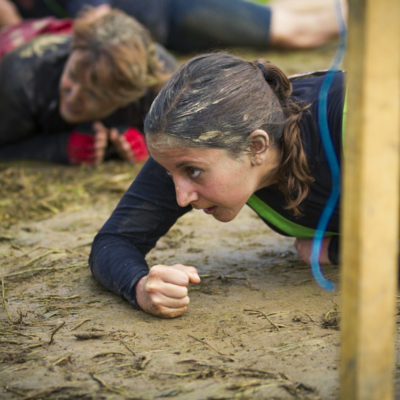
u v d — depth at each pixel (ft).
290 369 8.36
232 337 9.39
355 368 6.03
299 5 34.17
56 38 20.68
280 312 10.23
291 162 9.39
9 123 20.86
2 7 25.57
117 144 20.70
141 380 8.23
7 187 18.37
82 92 18.22
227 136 8.58
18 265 12.84
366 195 5.70
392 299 6.02
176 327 9.79
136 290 10.34
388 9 5.44
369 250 5.80
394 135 5.69
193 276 9.97
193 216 15.94
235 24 32.40
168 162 8.80
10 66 20.25
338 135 9.65
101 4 25.44
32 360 8.87
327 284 9.66
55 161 21.02
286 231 11.29
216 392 7.85
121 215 11.05
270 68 9.29
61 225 15.51
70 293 11.32
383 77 5.55
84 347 9.23
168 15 31.01
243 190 9.05
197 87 8.59
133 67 16.98
